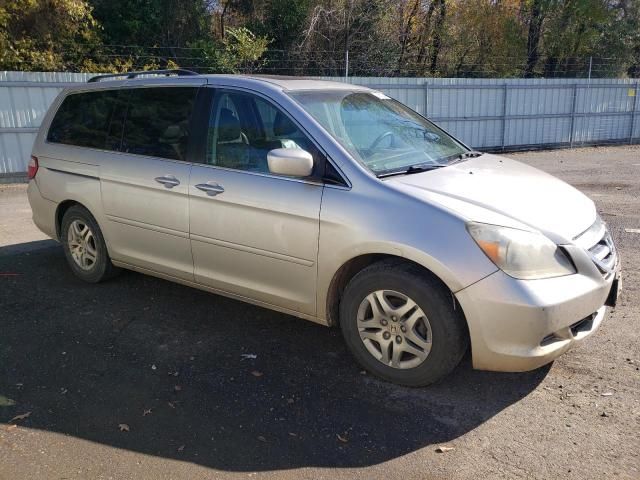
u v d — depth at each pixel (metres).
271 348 4.09
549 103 18.23
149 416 3.28
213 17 23.03
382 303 3.49
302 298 3.81
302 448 3.00
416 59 25.75
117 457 2.92
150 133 4.61
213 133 4.22
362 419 3.24
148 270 4.77
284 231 3.75
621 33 27.02
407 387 3.55
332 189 3.59
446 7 25.78
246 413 3.31
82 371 3.78
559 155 16.67
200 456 2.93
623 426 3.13
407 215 3.33
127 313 4.70
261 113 4.02
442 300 3.28
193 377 3.70
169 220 4.39
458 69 26.56
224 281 4.20
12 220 8.27
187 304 4.87
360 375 3.71
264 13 22.08
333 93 4.29
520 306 3.07
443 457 2.92
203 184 4.14
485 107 17.34
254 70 19.67
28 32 17.08
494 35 26.48
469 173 3.89
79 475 2.79
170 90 4.57
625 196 9.52
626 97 19.39
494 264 3.13
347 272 3.70
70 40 17.84
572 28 26.62
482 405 3.36
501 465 2.85
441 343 3.31
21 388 3.57
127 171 4.65
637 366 3.74
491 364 3.24
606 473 2.77
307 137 3.76
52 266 5.90
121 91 4.93
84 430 3.14
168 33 21.59
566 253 3.25
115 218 4.82
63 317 4.62
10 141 12.22
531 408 3.32
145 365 3.86
